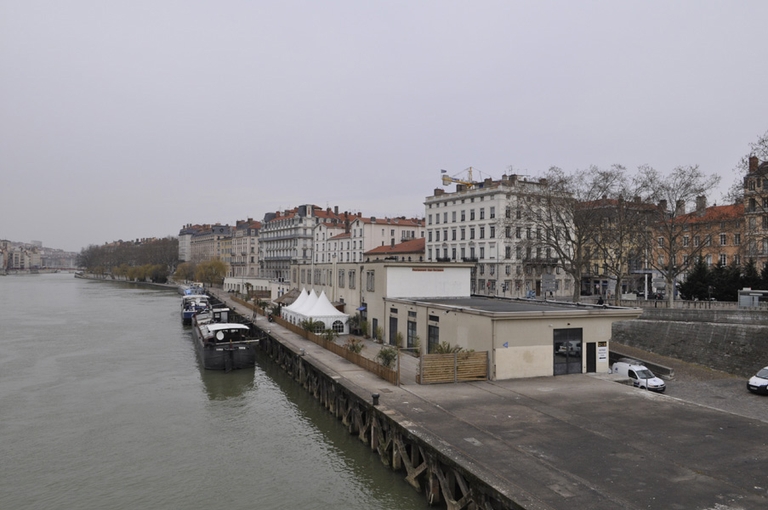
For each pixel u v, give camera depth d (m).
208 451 23.08
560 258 57.94
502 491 12.98
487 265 80.00
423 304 33.56
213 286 139.38
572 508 12.14
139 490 19.30
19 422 26.91
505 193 77.50
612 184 54.41
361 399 22.67
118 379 36.34
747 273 58.16
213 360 39.00
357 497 18.38
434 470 16.23
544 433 17.52
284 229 141.50
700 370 35.16
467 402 21.66
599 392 23.33
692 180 52.53
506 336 26.08
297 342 41.06
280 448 23.38
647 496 12.79
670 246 53.81
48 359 43.00
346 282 49.59
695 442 16.64
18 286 166.62
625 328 43.75
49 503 18.38
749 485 13.45
